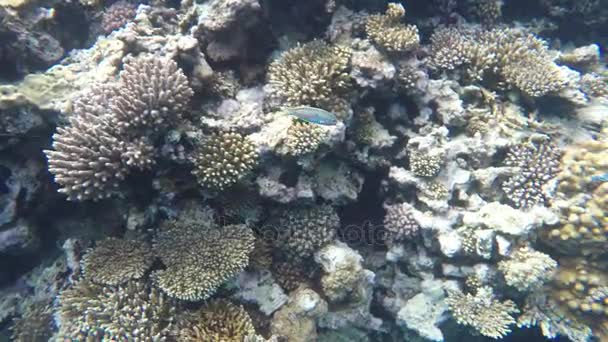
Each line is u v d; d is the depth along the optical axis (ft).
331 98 2.83
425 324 2.91
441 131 3.15
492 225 2.87
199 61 2.66
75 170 2.28
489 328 2.79
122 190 2.48
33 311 2.97
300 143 2.53
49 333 2.86
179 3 3.94
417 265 3.11
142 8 3.40
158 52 2.77
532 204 3.04
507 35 3.76
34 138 2.83
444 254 2.96
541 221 2.90
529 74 3.39
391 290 3.29
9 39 3.30
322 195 2.95
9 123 2.67
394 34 2.97
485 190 3.14
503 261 2.88
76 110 2.50
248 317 2.54
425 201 3.00
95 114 2.48
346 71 2.96
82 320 2.47
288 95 2.77
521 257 2.83
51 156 2.34
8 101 2.62
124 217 2.72
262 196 2.67
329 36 3.19
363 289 2.86
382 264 3.42
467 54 3.47
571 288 2.98
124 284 2.55
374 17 3.12
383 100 3.24
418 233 3.04
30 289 3.20
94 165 2.28
